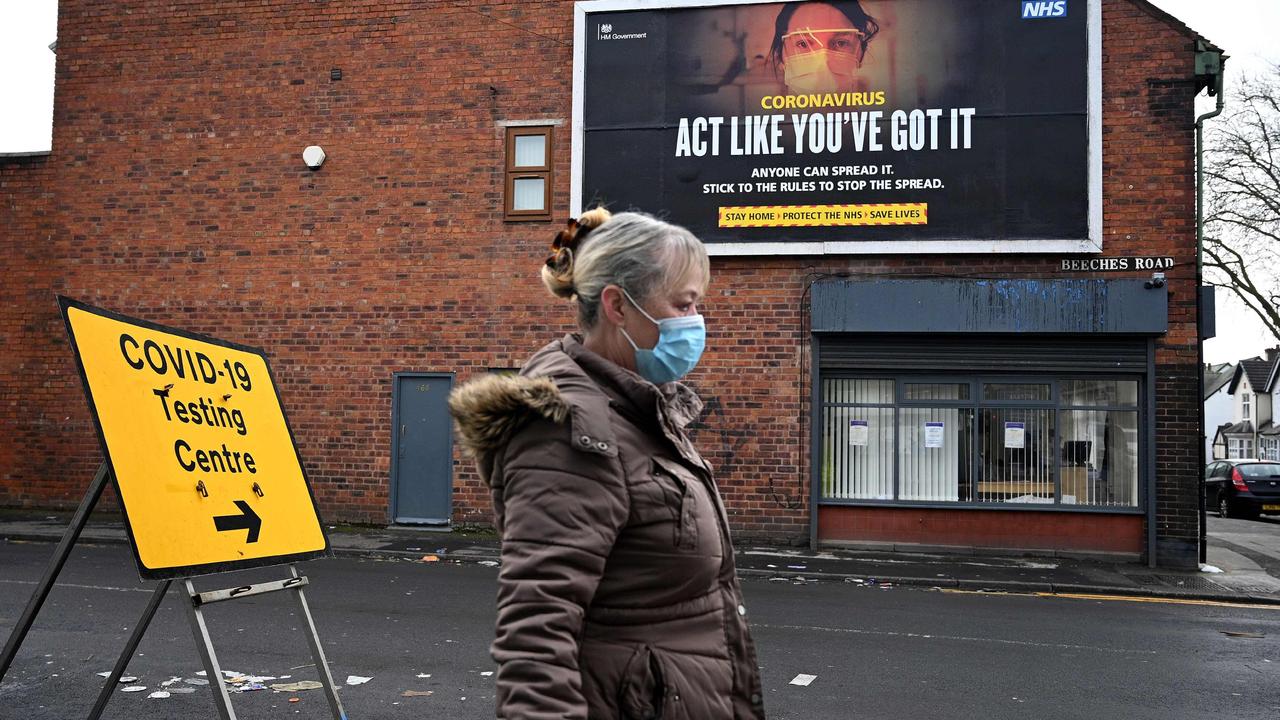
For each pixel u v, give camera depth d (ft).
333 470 43.52
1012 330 38.55
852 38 40.42
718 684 5.67
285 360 44.11
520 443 5.41
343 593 28.25
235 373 13.70
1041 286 38.40
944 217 39.42
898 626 24.95
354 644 21.52
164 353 12.40
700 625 5.71
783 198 40.60
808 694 18.25
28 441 46.29
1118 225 38.34
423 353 43.19
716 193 41.09
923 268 39.73
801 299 40.50
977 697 18.22
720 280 41.06
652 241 6.02
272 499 13.39
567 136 42.60
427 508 42.88
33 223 46.78
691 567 5.60
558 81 42.80
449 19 43.68
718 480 40.60
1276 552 43.11
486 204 43.04
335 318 43.91
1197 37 38.06
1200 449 37.50
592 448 5.28
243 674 18.76
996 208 39.04
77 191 46.44
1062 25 38.99
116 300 45.75
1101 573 35.29
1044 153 38.83
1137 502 38.32
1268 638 24.38
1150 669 20.68
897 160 39.83
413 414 43.21
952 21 39.75
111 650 20.54
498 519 5.80
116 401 11.40
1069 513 38.65
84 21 46.75
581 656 5.41
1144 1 38.50
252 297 44.60
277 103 44.88
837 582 33.42
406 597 27.66
